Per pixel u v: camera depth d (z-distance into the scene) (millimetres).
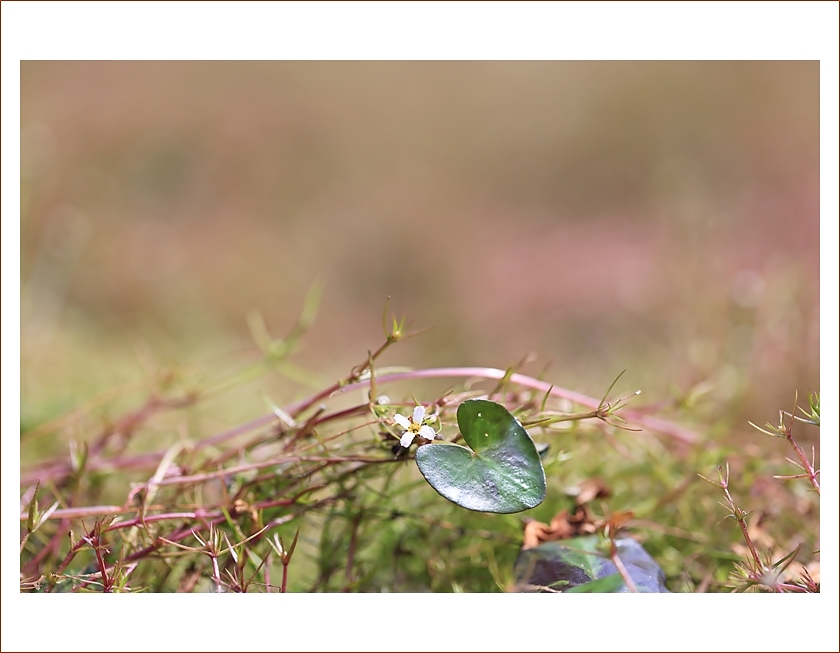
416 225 1693
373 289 1514
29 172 1280
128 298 1309
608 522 681
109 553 688
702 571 702
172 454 715
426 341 1298
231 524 670
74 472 724
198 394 777
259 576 689
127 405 860
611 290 1340
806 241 1218
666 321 1095
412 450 674
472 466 646
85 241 1373
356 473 689
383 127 1943
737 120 1744
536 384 691
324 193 1796
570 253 1525
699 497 721
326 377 1070
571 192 1778
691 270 1120
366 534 705
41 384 928
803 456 676
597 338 1152
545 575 674
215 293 1414
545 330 1263
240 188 1768
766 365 852
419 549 706
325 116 1948
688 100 1820
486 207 1771
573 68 1944
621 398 666
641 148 1816
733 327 938
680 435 745
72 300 1281
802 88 1746
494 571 679
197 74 1931
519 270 1504
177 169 1733
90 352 1096
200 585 697
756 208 1361
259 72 1961
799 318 878
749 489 722
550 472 703
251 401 950
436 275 1544
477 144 1913
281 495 693
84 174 1604
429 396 894
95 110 1796
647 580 672
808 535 713
